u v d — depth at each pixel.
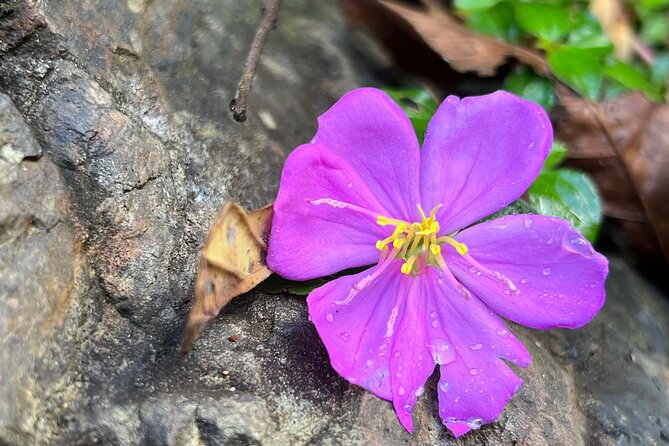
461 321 0.18
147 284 0.18
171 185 0.19
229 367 0.18
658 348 0.23
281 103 0.23
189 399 0.17
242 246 0.18
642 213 0.25
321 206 0.18
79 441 0.16
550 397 0.19
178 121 0.20
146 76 0.20
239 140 0.21
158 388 0.17
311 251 0.18
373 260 0.18
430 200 0.19
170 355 0.18
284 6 0.26
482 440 0.18
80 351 0.17
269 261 0.18
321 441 0.17
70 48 0.18
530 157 0.19
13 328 0.16
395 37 0.26
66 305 0.17
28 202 0.17
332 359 0.17
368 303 0.18
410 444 0.17
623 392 0.21
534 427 0.18
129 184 0.18
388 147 0.19
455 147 0.19
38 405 0.16
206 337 0.18
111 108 0.18
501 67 0.26
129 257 0.18
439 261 0.18
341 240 0.18
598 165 0.25
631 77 0.26
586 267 0.18
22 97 0.18
